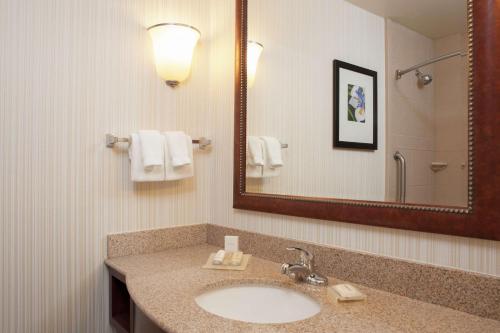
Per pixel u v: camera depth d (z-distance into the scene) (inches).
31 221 49.9
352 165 45.5
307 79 51.5
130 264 53.0
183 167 61.1
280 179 54.9
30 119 49.8
